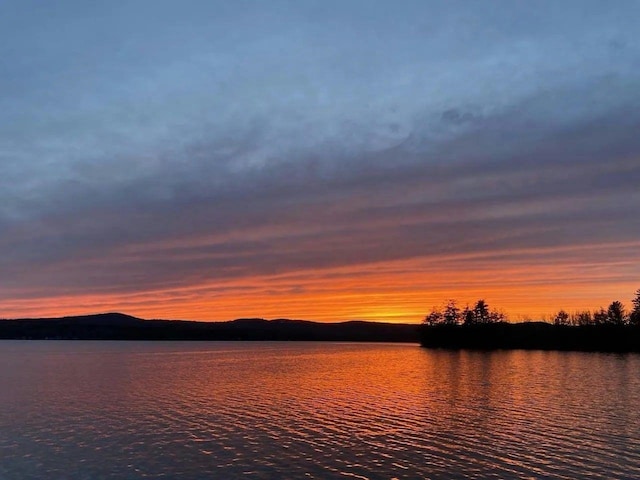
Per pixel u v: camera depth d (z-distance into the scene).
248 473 34.41
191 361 158.38
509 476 33.16
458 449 39.59
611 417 52.16
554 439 42.47
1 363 148.12
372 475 33.75
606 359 148.62
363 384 86.00
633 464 35.41
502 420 50.97
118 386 84.31
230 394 73.06
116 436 45.00
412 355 186.75
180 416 54.50
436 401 64.69
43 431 47.34
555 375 99.31
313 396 70.44
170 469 35.41
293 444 41.59
